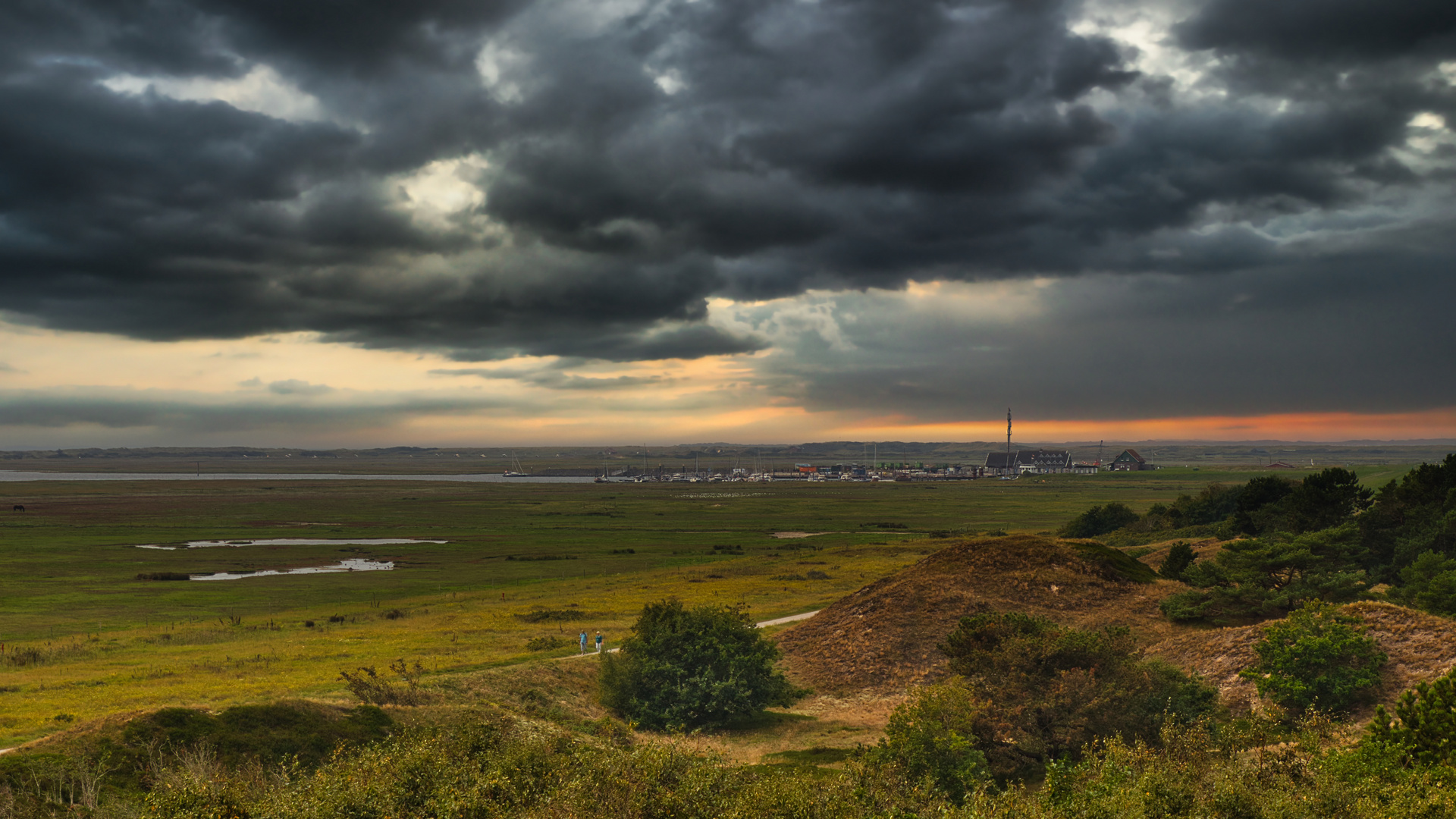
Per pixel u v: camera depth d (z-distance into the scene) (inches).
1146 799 805.9
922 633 2178.9
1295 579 2218.3
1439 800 708.0
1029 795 1172.5
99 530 6382.9
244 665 2138.3
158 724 1138.0
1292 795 789.9
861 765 999.0
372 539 6067.9
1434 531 2340.1
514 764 929.5
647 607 2003.0
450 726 1368.1
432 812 796.6
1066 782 951.0
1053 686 1379.2
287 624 2947.8
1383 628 1563.7
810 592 3398.1
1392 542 2551.7
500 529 6830.7
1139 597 2412.6
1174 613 2225.6
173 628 2851.9
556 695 1859.0
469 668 2048.5
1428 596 1843.0
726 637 1886.1
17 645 2503.7
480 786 842.2
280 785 988.6
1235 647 1713.8
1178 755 1063.0
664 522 7313.0
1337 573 2126.0
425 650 2346.2
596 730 1640.0
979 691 1460.4
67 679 1932.8
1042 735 1336.1
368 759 915.4
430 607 3292.3
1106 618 2273.6
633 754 901.8
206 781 841.5
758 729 1766.7
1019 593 2390.5
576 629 2694.4
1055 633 1515.7
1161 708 1352.1
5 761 987.3
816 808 800.9
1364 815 716.0
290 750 1173.1
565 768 902.4
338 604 3427.7
